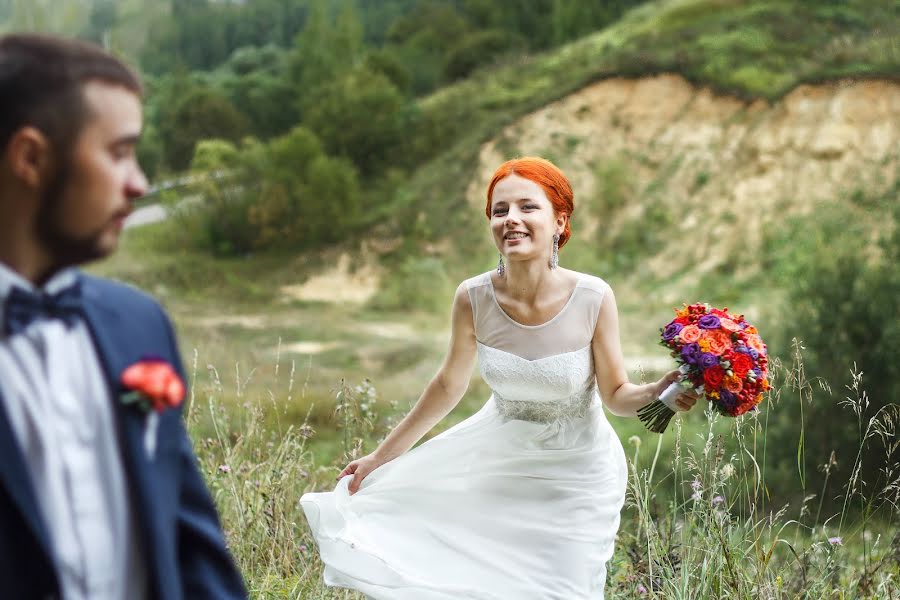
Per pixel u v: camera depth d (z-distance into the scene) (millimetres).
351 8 37219
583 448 3104
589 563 2979
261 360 16047
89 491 1340
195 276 24141
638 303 20406
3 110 1276
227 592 1523
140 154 32469
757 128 23016
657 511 3656
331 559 2996
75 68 1307
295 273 24641
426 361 17891
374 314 22422
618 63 26094
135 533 1388
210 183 26781
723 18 26141
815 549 3467
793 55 24250
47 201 1314
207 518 1539
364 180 27844
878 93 21828
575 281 3094
